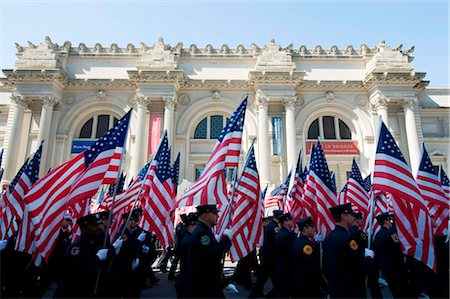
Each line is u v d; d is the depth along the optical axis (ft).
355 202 42.57
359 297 20.52
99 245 25.55
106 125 105.70
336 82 105.60
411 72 100.48
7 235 32.50
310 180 33.99
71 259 20.01
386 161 27.48
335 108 106.93
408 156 99.81
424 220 25.75
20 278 29.32
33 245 26.73
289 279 27.12
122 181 49.37
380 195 40.16
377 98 100.94
